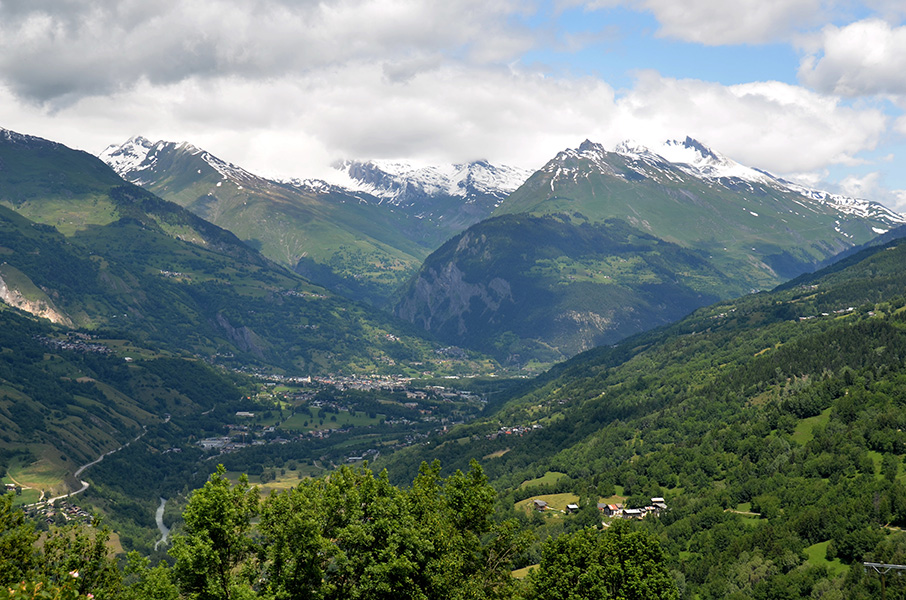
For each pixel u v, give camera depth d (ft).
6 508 288.30
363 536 350.84
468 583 362.74
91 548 303.07
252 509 358.64
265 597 313.73
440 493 441.68
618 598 354.95
